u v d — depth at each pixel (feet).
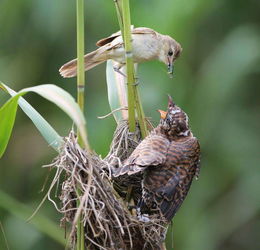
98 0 42.27
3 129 23.66
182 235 41.63
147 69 41.73
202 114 41.93
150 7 40.37
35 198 43.62
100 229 23.80
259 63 42.63
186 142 26.96
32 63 44.39
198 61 43.62
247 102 43.93
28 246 42.14
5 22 43.62
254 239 46.96
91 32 43.21
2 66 44.27
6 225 42.29
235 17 45.21
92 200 23.45
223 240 43.47
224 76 42.16
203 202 42.57
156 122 40.70
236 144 42.91
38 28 43.50
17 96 22.07
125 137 27.12
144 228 24.79
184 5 41.22
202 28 44.11
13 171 44.21
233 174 43.01
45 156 44.19
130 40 24.66
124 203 25.58
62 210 24.22
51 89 20.12
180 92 41.78
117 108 27.84
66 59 44.29
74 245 24.93
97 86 43.91
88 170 23.63
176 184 26.11
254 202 42.45
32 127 45.06
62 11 42.73
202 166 43.29
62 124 43.47
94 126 41.34
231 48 42.73
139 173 25.68
